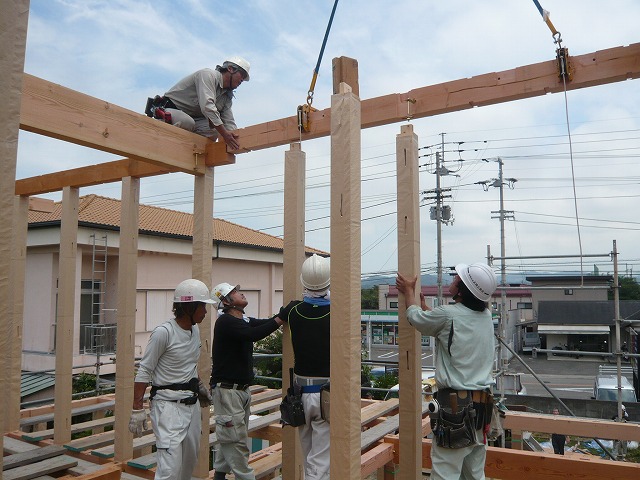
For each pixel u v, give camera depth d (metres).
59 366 4.79
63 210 4.96
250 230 18.64
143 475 4.07
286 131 3.75
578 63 2.90
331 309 2.43
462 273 2.82
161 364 3.23
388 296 39.06
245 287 15.79
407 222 3.08
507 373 9.32
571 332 27.06
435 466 2.70
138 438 4.70
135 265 4.54
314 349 3.03
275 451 4.75
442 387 2.73
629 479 3.65
